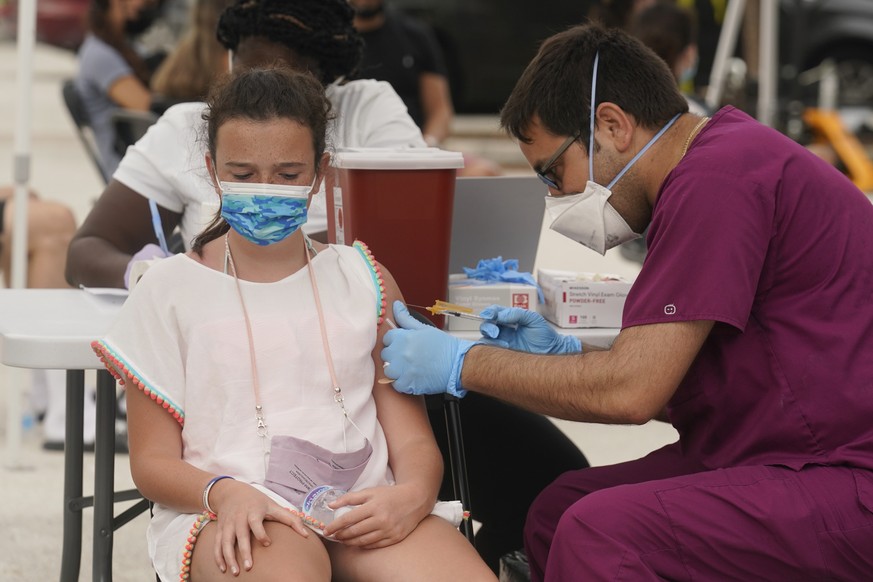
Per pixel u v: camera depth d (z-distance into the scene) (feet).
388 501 7.60
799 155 8.24
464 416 10.98
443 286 9.31
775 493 7.75
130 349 7.82
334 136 10.54
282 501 7.52
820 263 8.05
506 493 11.03
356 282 8.36
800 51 34.12
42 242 16.42
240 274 8.13
